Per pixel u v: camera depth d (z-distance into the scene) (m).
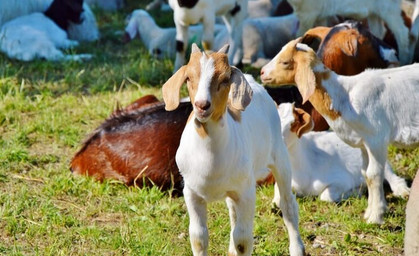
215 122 5.62
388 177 8.62
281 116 8.05
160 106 8.88
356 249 7.33
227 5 12.12
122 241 7.25
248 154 6.03
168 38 13.45
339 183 8.43
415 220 5.77
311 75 7.56
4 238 7.44
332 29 9.95
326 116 7.91
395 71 7.94
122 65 12.70
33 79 12.03
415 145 7.88
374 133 7.74
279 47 13.44
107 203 8.17
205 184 5.91
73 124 10.38
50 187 8.46
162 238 7.38
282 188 6.82
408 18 12.88
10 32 13.26
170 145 8.51
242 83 5.52
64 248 7.17
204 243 6.13
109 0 17.19
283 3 14.71
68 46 13.80
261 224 7.70
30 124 10.20
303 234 7.57
